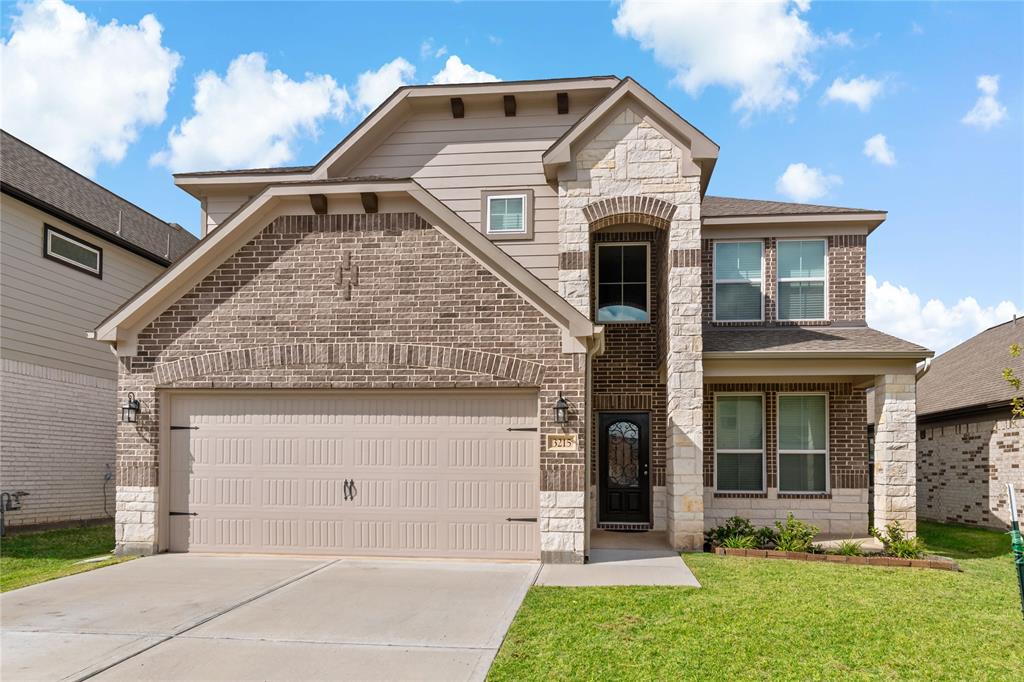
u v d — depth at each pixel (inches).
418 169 573.3
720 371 506.6
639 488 565.9
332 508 427.2
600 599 320.2
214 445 437.7
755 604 312.8
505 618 293.4
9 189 554.6
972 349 858.1
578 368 409.4
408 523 422.3
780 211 591.8
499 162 567.8
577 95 563.8
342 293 429.4
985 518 652.7
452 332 420.2
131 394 436.8
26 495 576.1
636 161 494.6
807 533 458.3
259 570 387.5
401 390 423.5
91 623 290.4
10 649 259.1
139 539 431.8
